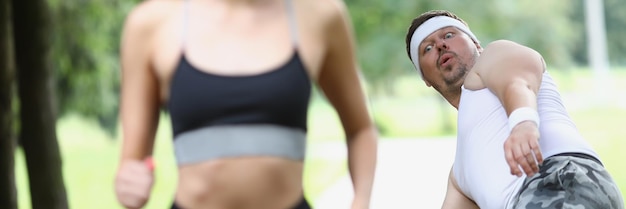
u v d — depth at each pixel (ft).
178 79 11.15
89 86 55.42
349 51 11.80
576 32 131.85
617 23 169.37
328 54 11.71
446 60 14.70
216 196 11.16
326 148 96.78
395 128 116.88
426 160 73.46
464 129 14.33
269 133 11.11
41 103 30.27
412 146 88.33
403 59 87.10
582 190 13.14
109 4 55.42
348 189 59.88
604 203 13.15
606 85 142.31
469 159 14.20
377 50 86.38
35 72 30.04
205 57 11.14
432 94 116.06
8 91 27.20
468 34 14.93
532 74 13.88
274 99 11.08
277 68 11.12
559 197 13.12
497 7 89.86
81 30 51.31
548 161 13.51
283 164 11.18
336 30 11.62
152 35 11.41
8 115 27.30
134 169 11.22
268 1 11.40
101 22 54.85
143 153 11.53
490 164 13.87
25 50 29.78
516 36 102.06
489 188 13.85
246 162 11.12
